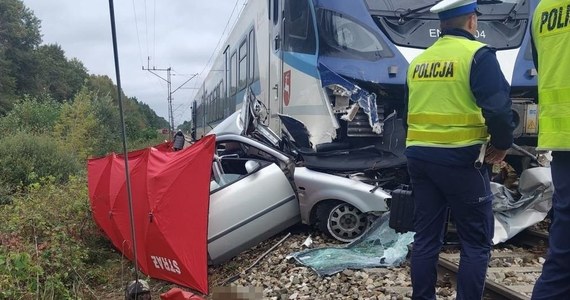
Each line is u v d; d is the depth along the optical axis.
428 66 3.61
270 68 9.27
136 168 6.34
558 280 2.56
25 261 5.01
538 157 6.45
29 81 63.75
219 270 6.30
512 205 5.74
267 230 6.36
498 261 5.23
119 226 6.57
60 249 6.14
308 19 7.47
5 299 4.67
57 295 5.32
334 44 7.16
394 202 4.52
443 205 3.68
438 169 3.50
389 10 7.19
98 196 7.53
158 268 5.91
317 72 7.20
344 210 6.38
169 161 5.92
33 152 13.88
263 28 10.05
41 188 10.44
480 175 3.49
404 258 5.45
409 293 4.63
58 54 80.69
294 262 5.84
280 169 6.51
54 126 24.22
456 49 3.48
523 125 6.29
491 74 3.29
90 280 6.45
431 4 7.21
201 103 30.50
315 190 6.34
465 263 3.51
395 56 6.98
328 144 6.98
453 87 3.44
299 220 6.60
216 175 6.35
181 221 5.62
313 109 7.27
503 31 7.25
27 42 64.19
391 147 6.54
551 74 2.54
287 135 7.60
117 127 29.05
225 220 6.11
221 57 18.70
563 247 2.54
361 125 6.88
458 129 3.44
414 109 3.68
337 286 5.00
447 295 4.55
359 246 5.98
